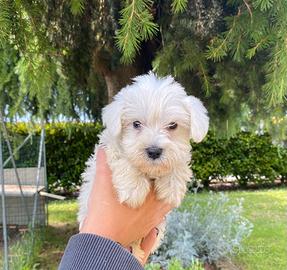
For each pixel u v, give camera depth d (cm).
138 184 26
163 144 25
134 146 25
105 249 19
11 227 94
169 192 27
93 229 23
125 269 19
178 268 55
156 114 26
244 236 78
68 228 96
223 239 72
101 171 26
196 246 71
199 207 79
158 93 26
